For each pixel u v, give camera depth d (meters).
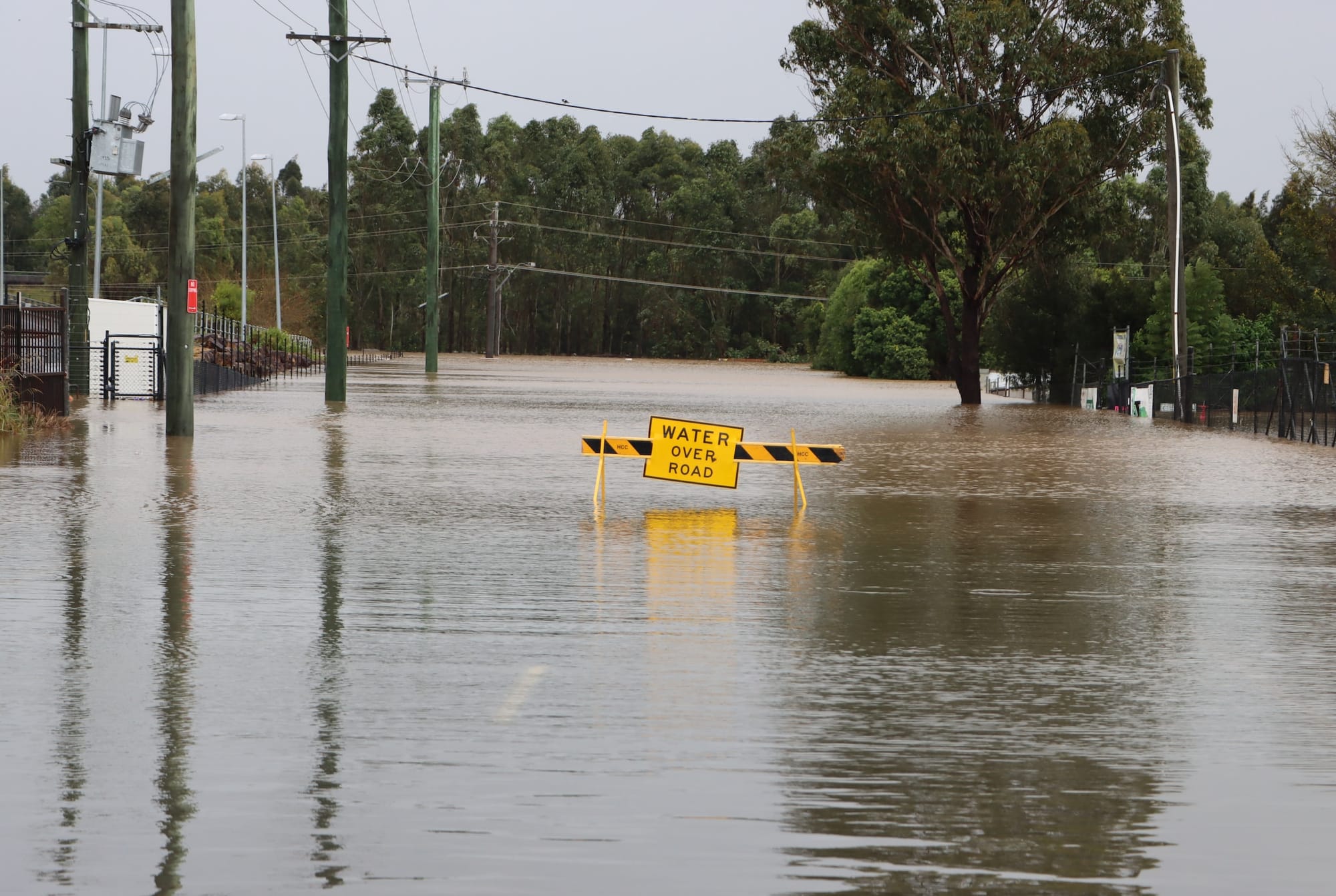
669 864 6.93
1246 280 80.69
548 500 22.69
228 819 7.50
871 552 17.69
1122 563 17.11
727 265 189.38
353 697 10.05
